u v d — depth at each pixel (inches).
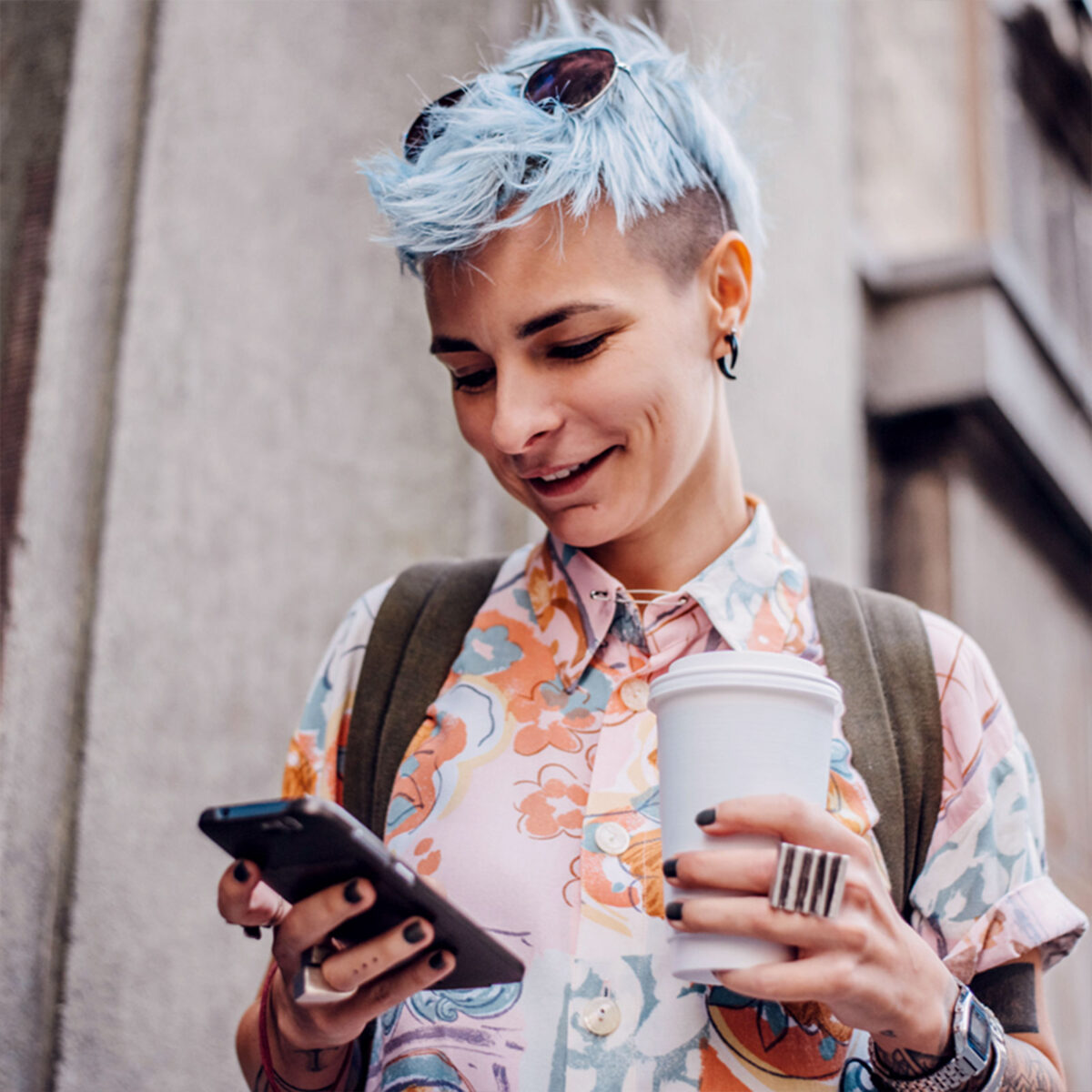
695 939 35.9
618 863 43.7
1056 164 235.9
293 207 89.1
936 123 203.5
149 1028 71.4
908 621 50.7
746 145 56.9
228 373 83.8
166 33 85.2
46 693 73.0
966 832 47.4
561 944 43.1
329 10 93.4
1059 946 48.1
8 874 69.0
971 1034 39.8
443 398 90.8
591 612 48.7
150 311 81.0
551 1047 41.9
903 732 47.9
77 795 71.9
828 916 35.1
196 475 81.0
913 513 166.7
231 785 78.3
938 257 168.9
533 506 47.7
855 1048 44.5
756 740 36.4
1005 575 174.6
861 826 45.3
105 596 75.5
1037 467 177.2
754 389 121.2
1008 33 222.5
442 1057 43.1
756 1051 42.0
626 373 44.8
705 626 48.8
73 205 80.1
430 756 47.6
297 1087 44.6
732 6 118.6
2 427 77.0
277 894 40.4
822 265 138.7
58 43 83.1
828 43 146.4
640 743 46.1
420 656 50.6
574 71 47.0
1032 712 175.6
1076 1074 163.6
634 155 46.4
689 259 47.9
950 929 46.7
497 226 44.4
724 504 51.3
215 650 79.4
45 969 69.1
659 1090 41.1
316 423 86.7
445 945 37.3
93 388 78.7
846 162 149.3
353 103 92.7
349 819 33.9
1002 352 167.0
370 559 86.3
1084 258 236.8
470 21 94.3
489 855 44.4
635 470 46.2
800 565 52.3
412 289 92.3
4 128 83.4
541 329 44.6
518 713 47.7
